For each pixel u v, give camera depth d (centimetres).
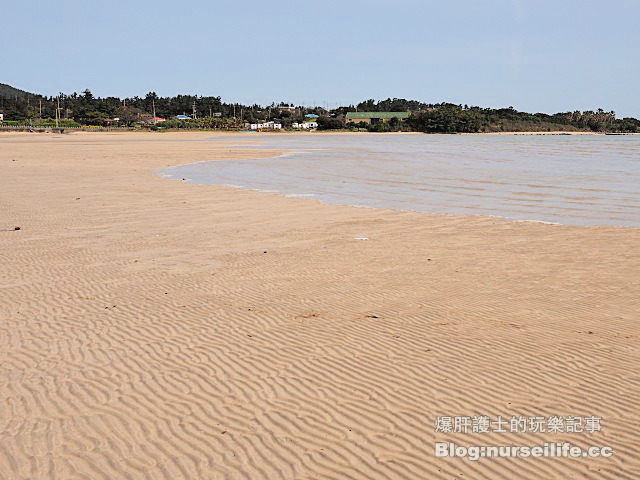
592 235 1878
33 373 793
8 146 7538
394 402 702
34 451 604
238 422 659
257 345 888
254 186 3328
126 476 561
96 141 9450
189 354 854
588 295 1183
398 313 1051
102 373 791
